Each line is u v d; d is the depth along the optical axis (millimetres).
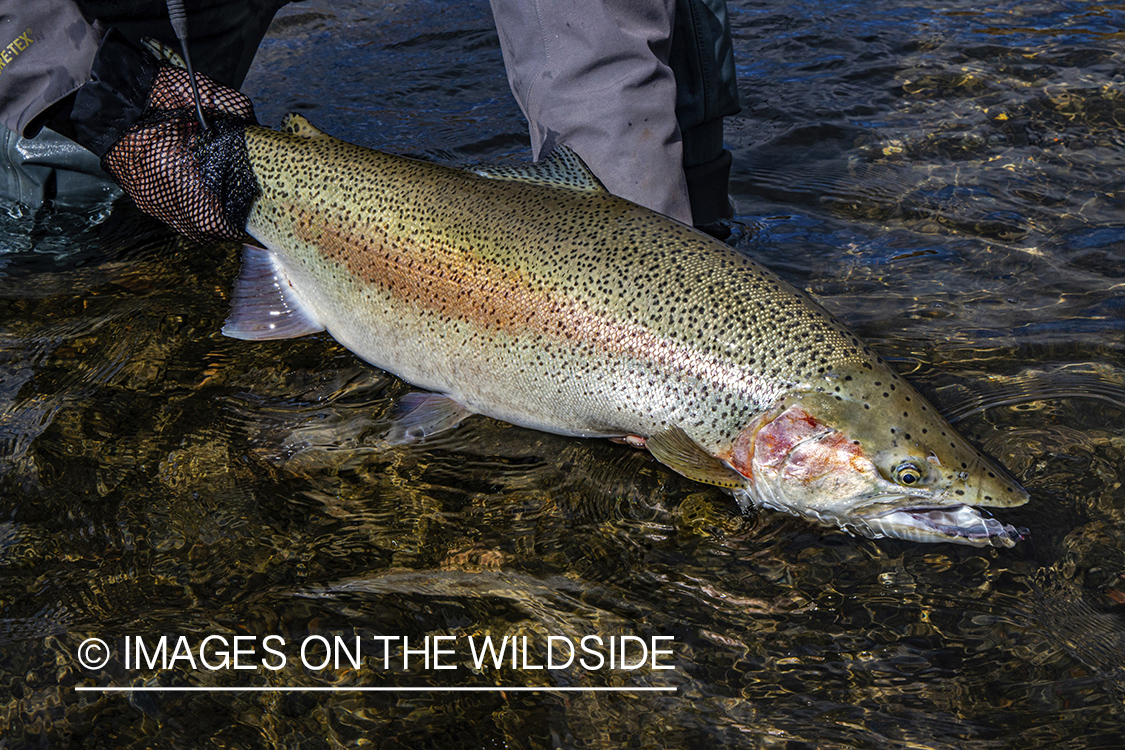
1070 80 1899
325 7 2311
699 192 1568
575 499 1261
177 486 1260
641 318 1245
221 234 1441
